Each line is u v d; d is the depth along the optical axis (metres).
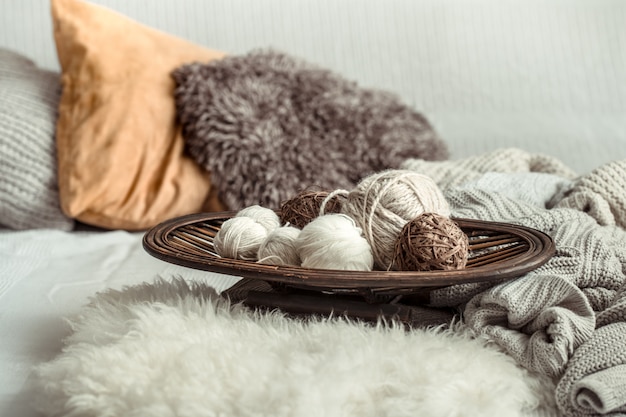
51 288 1.09
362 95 1.75
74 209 1.47
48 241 1.42
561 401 0.67
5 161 1.51
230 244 0.82
